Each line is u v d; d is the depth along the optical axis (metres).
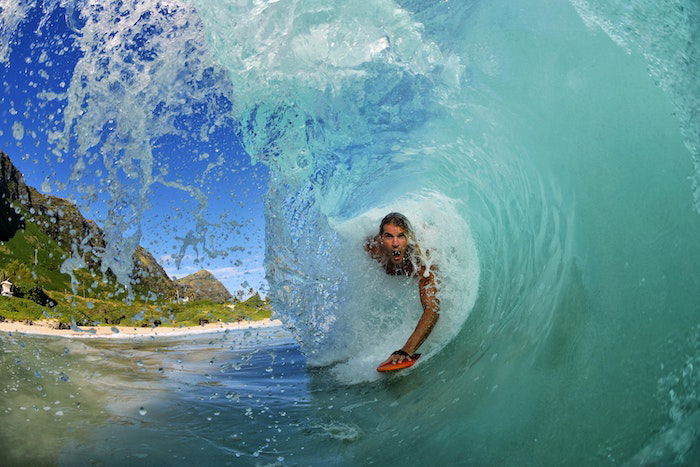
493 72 2.50
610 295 1.55
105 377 2.68
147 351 4.52
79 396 2.21
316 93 3.19
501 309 2.45
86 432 1.78
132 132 2.95
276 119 3.27
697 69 1.48
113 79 2.91
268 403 2.32
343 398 2.33
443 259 3.00
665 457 1.06
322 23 2.98
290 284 3.52
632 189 1.67
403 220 2.93
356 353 3.24
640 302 1.45
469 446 1.44
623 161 1.74
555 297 1.81
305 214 3.62
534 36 2.24
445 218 3.38
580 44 2.00
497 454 1.35
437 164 3.39
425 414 1.83
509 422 1.46
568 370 1.49
